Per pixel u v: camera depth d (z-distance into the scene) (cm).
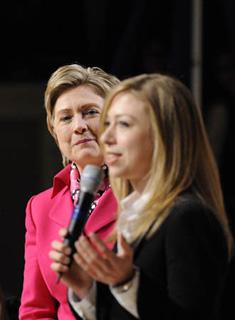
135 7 1797
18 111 1894
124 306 702
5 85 1911
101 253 695
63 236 709
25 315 947
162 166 712
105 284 730
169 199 710
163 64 1758
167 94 719
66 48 2011
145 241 714
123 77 1772
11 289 1669
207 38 1778
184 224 696
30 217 970
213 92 1798
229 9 1764
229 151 1792
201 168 727
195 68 1603
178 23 1625
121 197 770
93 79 937
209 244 694
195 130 723
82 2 1989
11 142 1881
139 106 719
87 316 733
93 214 898
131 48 1780
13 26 2011
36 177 1866
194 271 685
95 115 929
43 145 1870
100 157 925
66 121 934
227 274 726
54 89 938
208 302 682
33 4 2002
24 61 2002
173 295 686
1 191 1850
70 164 966
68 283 722
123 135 722
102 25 1970
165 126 713
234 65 1784
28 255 962
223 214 729
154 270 702
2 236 1706
